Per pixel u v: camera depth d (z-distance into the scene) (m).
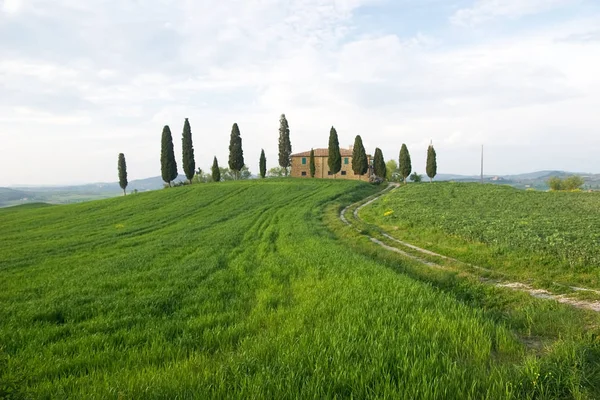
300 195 55.69
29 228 39.28
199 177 127.44
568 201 39.88
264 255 18.58
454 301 8.88
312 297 9.74
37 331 8.03
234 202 52.94
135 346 6.90
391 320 7.41
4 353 6.43
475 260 15.92
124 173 89.00
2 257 21.36
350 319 7.47
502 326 7.05
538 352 6.31
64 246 25.53
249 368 5.37
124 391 4.77
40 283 13.61
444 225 22.70
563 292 11.01
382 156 91.00
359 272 12.74
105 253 21.81
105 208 53.50
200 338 7.28
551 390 4.72
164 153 79.69
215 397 4.50
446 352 5.79
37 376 5.68
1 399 4.66
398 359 5.44
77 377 5.69
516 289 11.56
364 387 4.66
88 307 9.98
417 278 13.22
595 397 4.65
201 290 11.49
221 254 19.25
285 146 100.25
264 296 10.27
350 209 43.41
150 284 12.66
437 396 4.41
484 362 5.53
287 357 5.58
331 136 85.88
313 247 19.80
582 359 5.36
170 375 5.23
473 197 44.47
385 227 27.77
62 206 60.50
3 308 10.13
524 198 43.19
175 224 37.94
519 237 17.05
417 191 53.31
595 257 12.91
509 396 4.36
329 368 5.24
